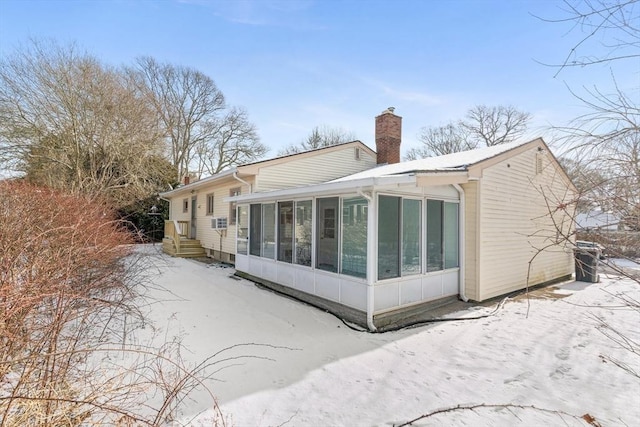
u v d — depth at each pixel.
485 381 3.58
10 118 14.84
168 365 3.74
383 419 2.90
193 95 26.17
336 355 4.25
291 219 7.21
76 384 2.56
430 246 6.45
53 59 15.65
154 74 24.55
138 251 8.83
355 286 5.55
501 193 7.35
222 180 11.76
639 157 2.23
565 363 4.03
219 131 26.84
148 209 18.91
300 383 3.52
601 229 2.41
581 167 2.52
